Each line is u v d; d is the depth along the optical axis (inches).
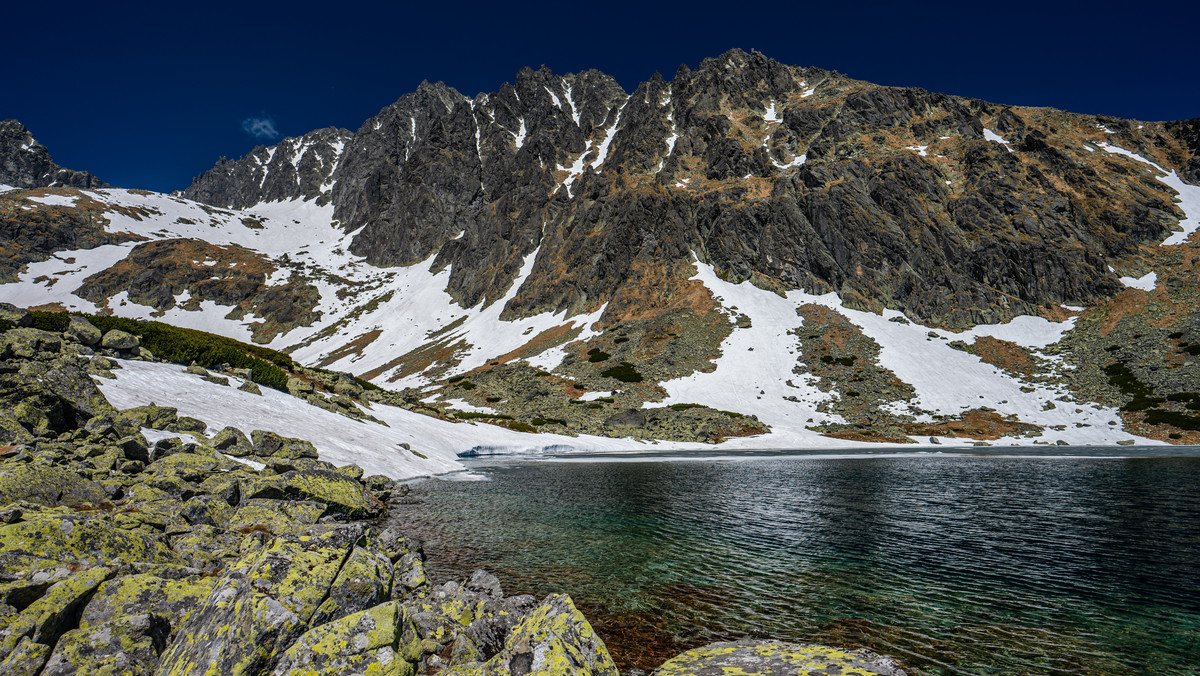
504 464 2031.3
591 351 4645.7
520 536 829.8
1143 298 4114.2
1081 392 3398.1
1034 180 5492.1
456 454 2220.7
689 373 4116.6
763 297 5034.5
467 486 1348.4
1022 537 842.8
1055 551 762.2
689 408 3607.3
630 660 436.8
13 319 1181.1
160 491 676.1
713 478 1566.2
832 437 3198.8
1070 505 1101.7
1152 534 852.6
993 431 3139.8
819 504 1128.2
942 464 1941.4
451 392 4269.2
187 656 303.9
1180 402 3038.9
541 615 392.5
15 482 547.2
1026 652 453.7
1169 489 1267.2
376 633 331.0
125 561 412.2
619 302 5344.5
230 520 678.5
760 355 4261.8
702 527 907.4
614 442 3006.9
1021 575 656.4
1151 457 2097.7
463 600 482.0
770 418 3503.9
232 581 337.7
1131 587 611.8
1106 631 495.2
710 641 474.0
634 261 5777.6
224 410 1300.4
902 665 431.8
